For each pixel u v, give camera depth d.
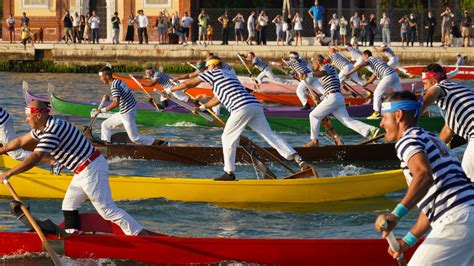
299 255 11.05
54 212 14.66
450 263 8.07
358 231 13.59
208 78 15.88
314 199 15.38
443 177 8.02
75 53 51.31
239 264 11.19
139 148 20.06
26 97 30.11
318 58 20.77
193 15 54.78
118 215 11.52
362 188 15.58
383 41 48.53
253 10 53.94
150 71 26.97
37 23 56.22
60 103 28.77
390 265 10.88
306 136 25.02
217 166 19.62
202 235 13.37
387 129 8.32
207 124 26.53
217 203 15.27
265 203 15.27
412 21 48.66
